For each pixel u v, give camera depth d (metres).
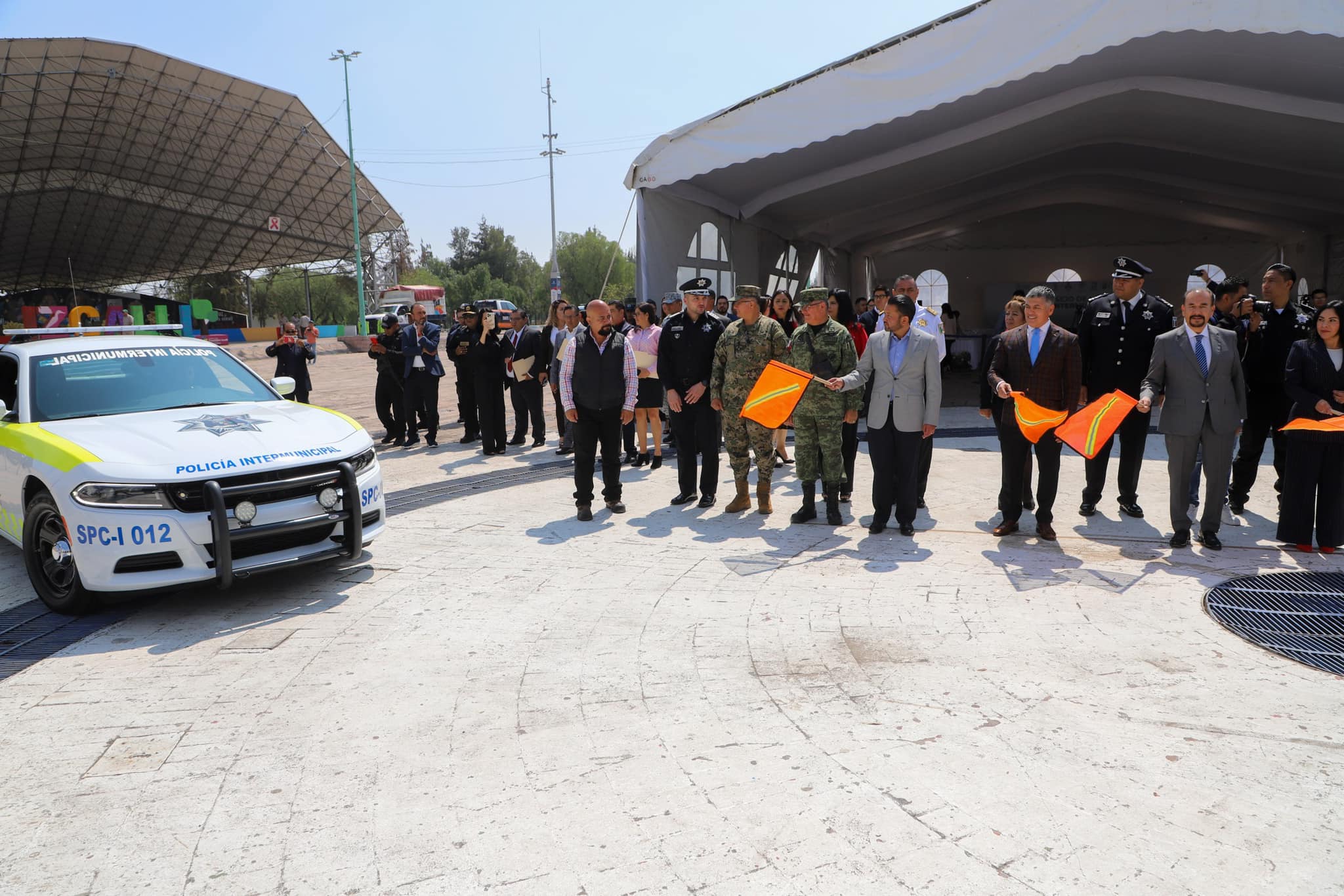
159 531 4.49
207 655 4.20
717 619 4.52
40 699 3.75
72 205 49.66
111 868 2.55
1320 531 5.56
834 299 7.18
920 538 6.09
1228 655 3.92
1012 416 5.93
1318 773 2.90
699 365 7.06
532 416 10.70
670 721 3.40
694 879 2.42
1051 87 11.52
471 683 3.80
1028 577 5.11
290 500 4.86
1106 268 25.50
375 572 5.50
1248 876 2.37
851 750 3.12
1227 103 11.30
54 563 4.87
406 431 11.60
